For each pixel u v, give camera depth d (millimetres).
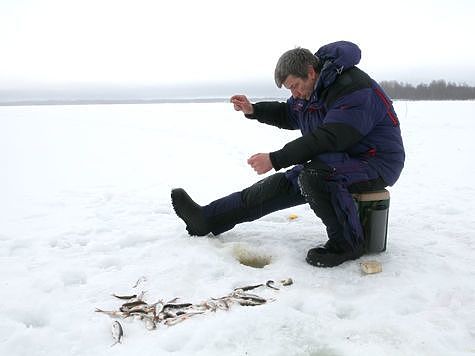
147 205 5484
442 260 3590
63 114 27797
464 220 4762
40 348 2414
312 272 3355
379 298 2947
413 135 14664
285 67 3447
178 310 2805
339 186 3350
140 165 8922
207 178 7574
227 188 6785
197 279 3250
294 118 4109
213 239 3979
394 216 4941
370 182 3518
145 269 3414
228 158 9984
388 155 3521
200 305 2869
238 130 17047
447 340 2492
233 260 3604
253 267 3773
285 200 3793
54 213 5164
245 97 4137
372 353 2357
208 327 2557
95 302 2930
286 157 3305
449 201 5816
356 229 3439
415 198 6039
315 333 2547
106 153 10648
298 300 2939
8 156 10055
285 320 2637
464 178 7672
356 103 3281
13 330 2572
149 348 2418
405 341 2480
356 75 3375
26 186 6828
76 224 4676
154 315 2742
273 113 4137
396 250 3803
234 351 2381
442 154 10672
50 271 3395
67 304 2891
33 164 8992
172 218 4852
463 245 3984
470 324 2658
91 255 3768
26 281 3223
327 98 3422
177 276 3260
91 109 37156
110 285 3150
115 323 2607
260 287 3123
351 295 3049
